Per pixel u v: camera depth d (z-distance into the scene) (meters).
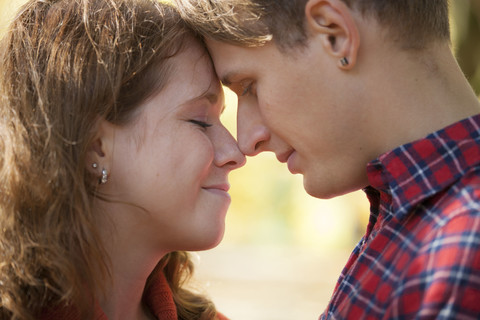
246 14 1.51
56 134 1.50
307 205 9.04
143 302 1.79
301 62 1.48
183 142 1.59
